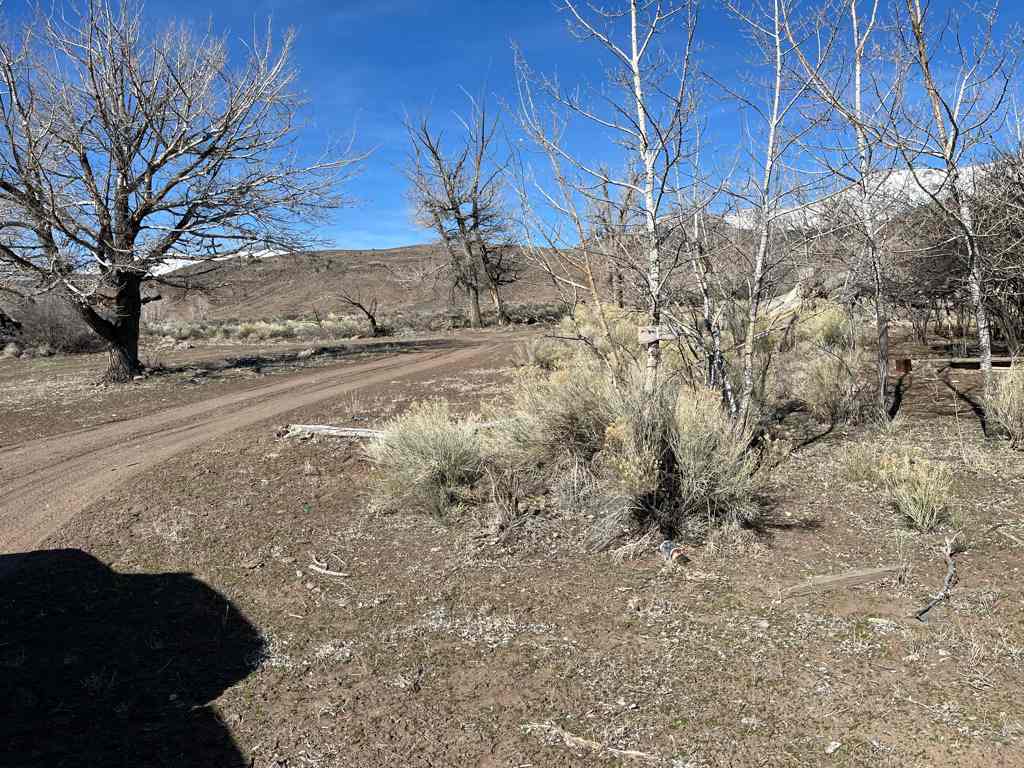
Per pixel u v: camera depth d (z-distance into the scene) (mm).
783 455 6438
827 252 7168
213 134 17922
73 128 15844
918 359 11344
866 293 11586
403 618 4164
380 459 6703
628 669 3393
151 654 3920
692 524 4984
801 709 2959
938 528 4750
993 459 6023
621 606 4062
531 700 3205
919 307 12648
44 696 3500
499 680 3396
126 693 3506
